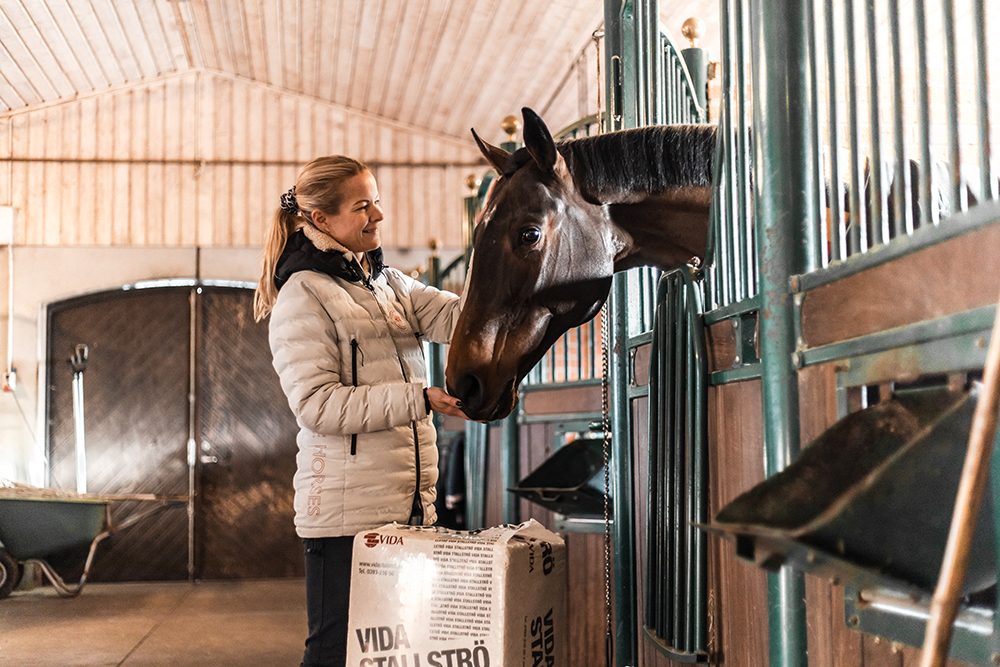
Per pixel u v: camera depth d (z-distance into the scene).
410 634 1.19
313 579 1.41
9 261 6.98
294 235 1.54
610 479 2.10
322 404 1.39
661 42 2.23
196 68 7.63
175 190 7.54
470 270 1.40
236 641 3.82
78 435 6.76
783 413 1.03
